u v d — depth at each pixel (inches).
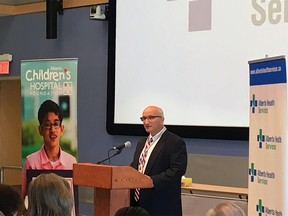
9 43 361.4
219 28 264.5
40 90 306.3
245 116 255.4
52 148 298.4
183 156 200.8
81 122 327.0
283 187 128.0
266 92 135.6
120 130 299.1
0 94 398.3
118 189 183.2
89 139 323.3
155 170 201.6
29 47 351.3
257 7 252.2
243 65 256.7
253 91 141.7
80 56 327.6
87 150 324.2
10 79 361.1
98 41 319.6
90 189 320.8
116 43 300.4
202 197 246.7
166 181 194.5
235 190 244.8
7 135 402.6
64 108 299.7
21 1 354.0
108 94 303.6
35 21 347.9
